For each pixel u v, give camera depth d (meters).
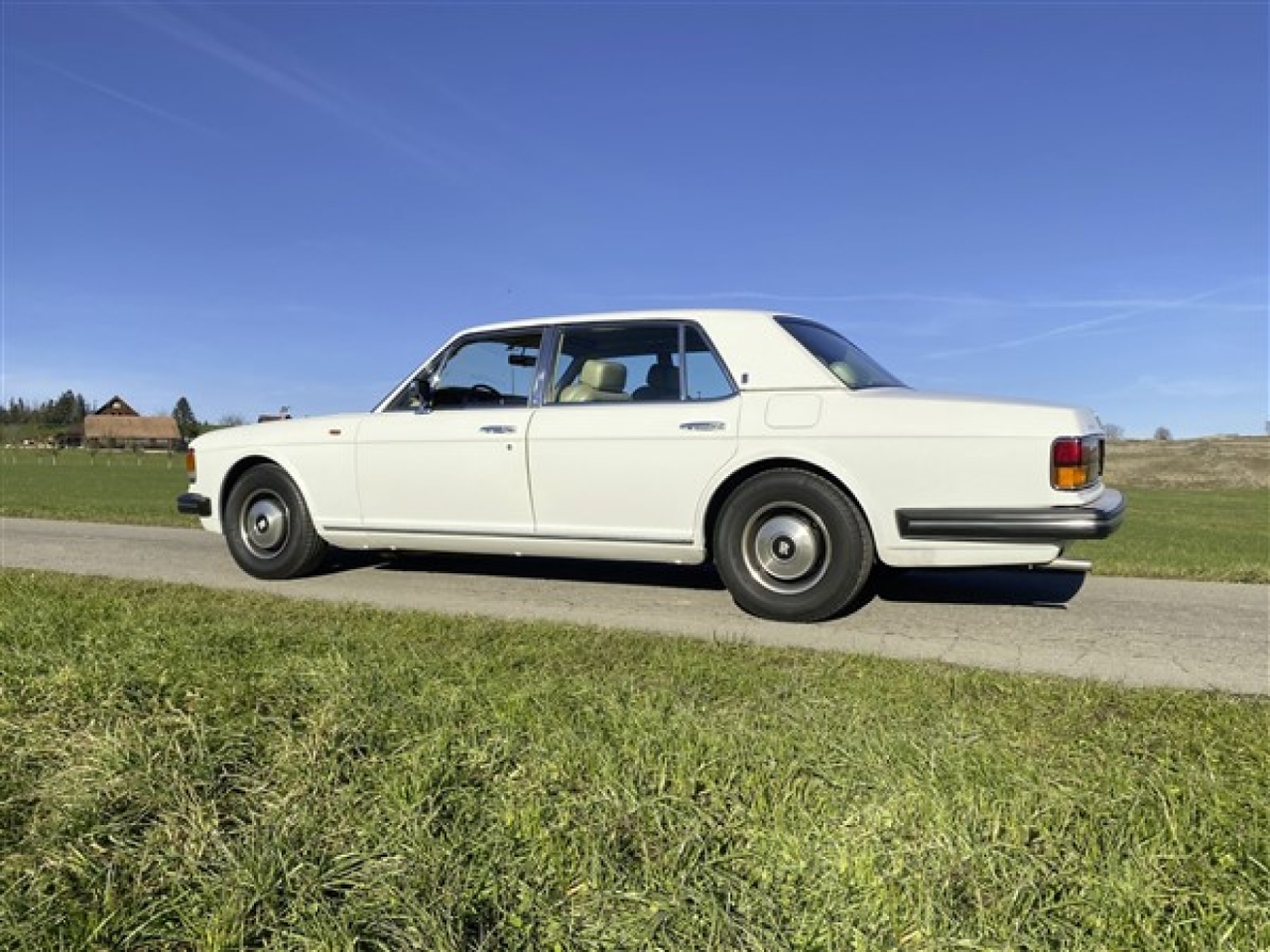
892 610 5.22
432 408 5.79
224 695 3.07
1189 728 2.90
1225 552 9.46
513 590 5.86
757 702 3.12
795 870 2.10
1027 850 2.13
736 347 5.04
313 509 6.07
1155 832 2.19
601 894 2.03
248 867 2.07
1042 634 4.61
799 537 4.81
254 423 6.63
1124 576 6.60
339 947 1.83
